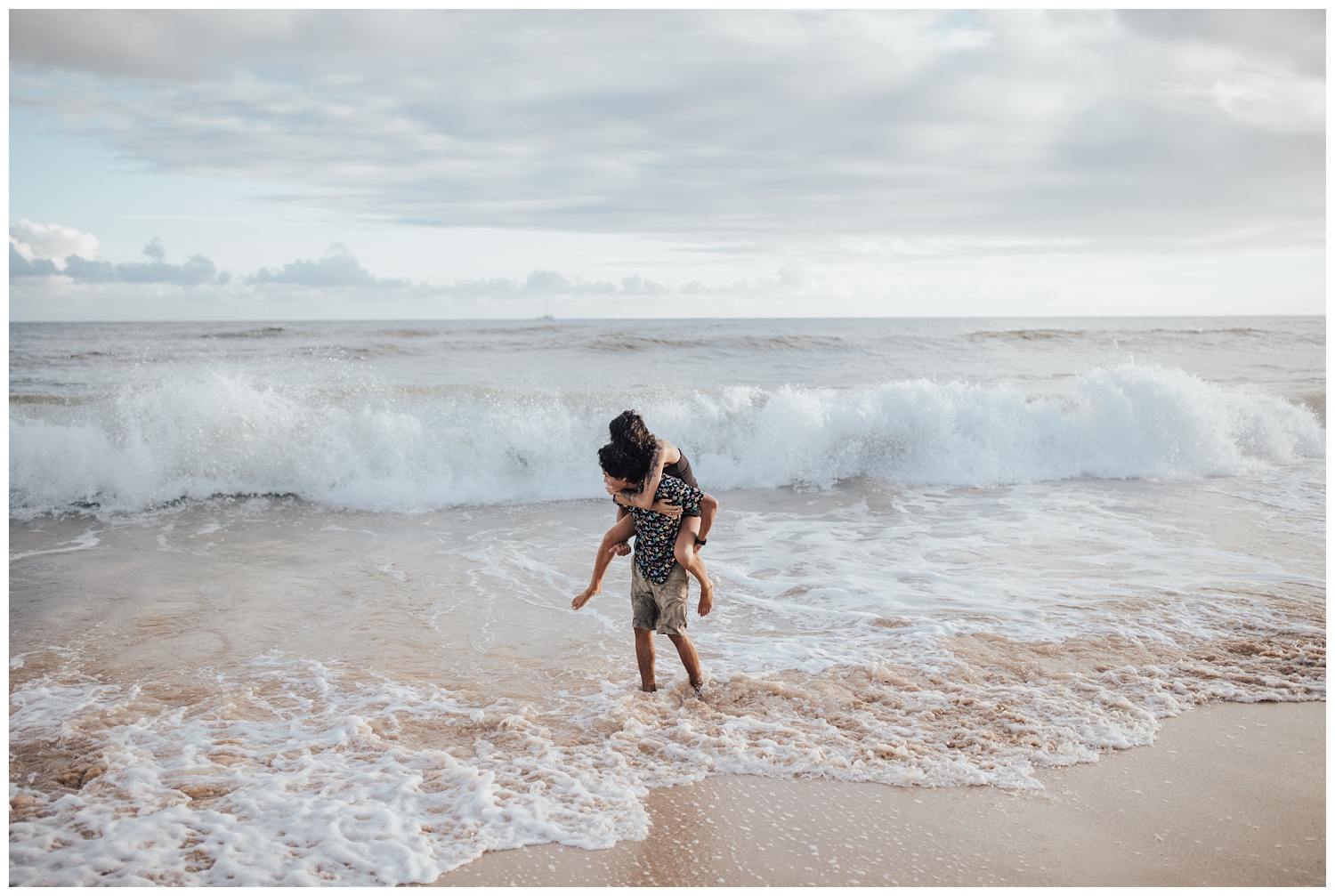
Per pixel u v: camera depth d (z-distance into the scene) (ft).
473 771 11.43
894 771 11.66
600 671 15.48
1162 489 32.60
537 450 33.50
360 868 9.31
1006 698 14.02
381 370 69.62
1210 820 10.44
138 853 9.38
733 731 12.85
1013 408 38.45
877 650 16.29
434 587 20.74
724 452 35.76
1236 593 19.52
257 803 10.57
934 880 9.22
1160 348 96.07
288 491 31.50
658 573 14.01
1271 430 38.96
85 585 20.47
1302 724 13.12
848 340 97.66
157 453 30.96
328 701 14.01
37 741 12.35
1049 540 24.91
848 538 25.41
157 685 14.60
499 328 134.92
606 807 10.75
